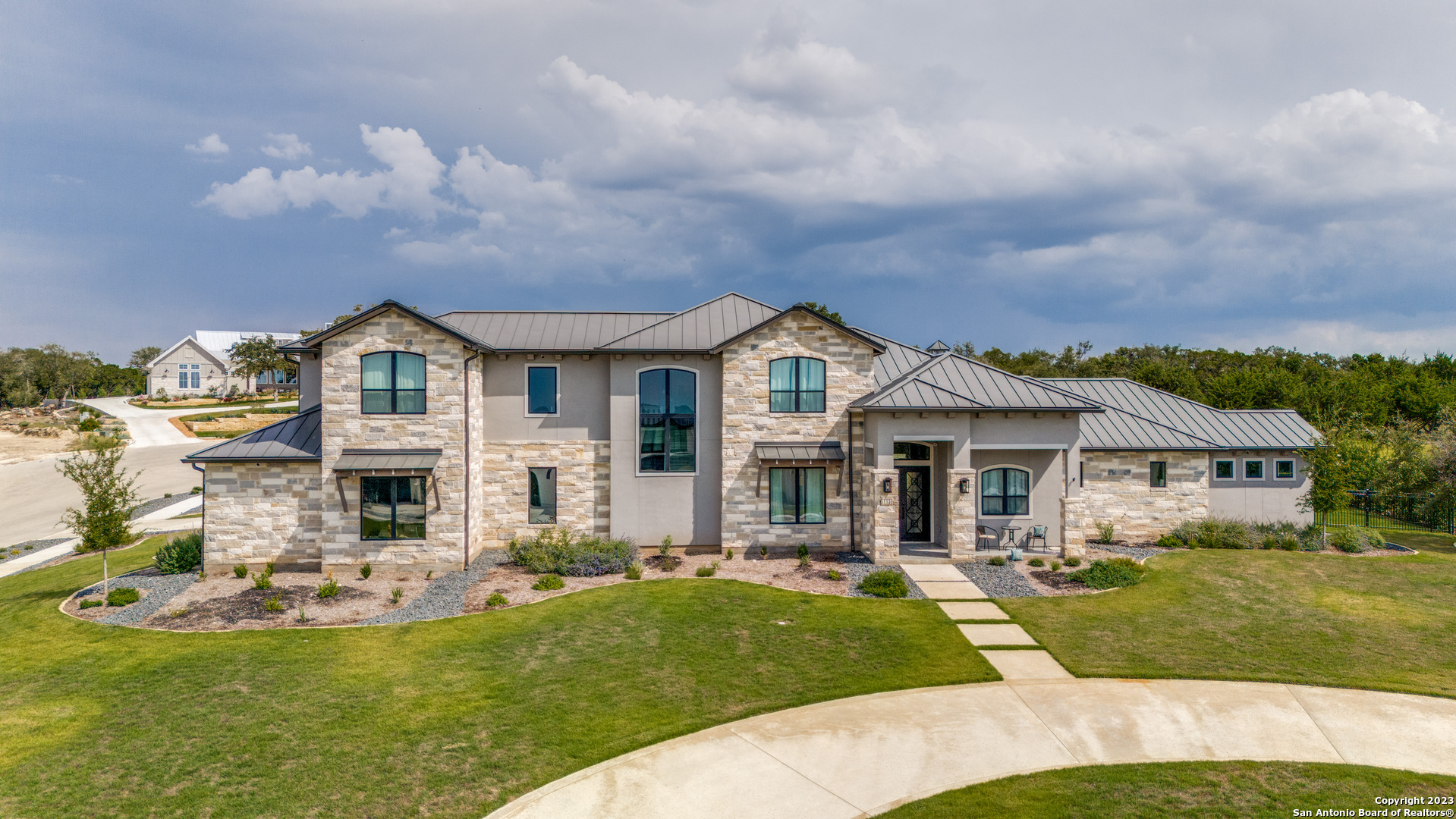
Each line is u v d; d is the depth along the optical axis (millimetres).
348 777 10016
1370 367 62375
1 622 16844
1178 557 22297
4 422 69250
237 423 69562
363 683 13180
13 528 32906
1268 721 11680
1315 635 15766
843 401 23547
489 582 20266
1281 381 47625
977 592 19031
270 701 12406
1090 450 25281
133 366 126438
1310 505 25656
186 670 13766
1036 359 75188
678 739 11164
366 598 18578
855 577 20500
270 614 17125
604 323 26281
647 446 24031
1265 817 8906
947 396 21875
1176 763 10328
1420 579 19891
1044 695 12781
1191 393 51281
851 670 13906
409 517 21516
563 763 10422
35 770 10203
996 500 23984
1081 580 19625
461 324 25656
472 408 22609
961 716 11969
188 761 10414
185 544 21906
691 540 24156
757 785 9828
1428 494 28578
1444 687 12938
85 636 15664
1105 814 9008
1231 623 16562
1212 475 26109
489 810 9258
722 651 14906
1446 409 31422
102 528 18297
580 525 24422
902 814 9047
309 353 24266
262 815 9125
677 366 23969
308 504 21703
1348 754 10586
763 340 23344
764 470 23422
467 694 12750
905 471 24578
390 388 21562
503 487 24250
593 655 14617
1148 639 15609
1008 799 9391
